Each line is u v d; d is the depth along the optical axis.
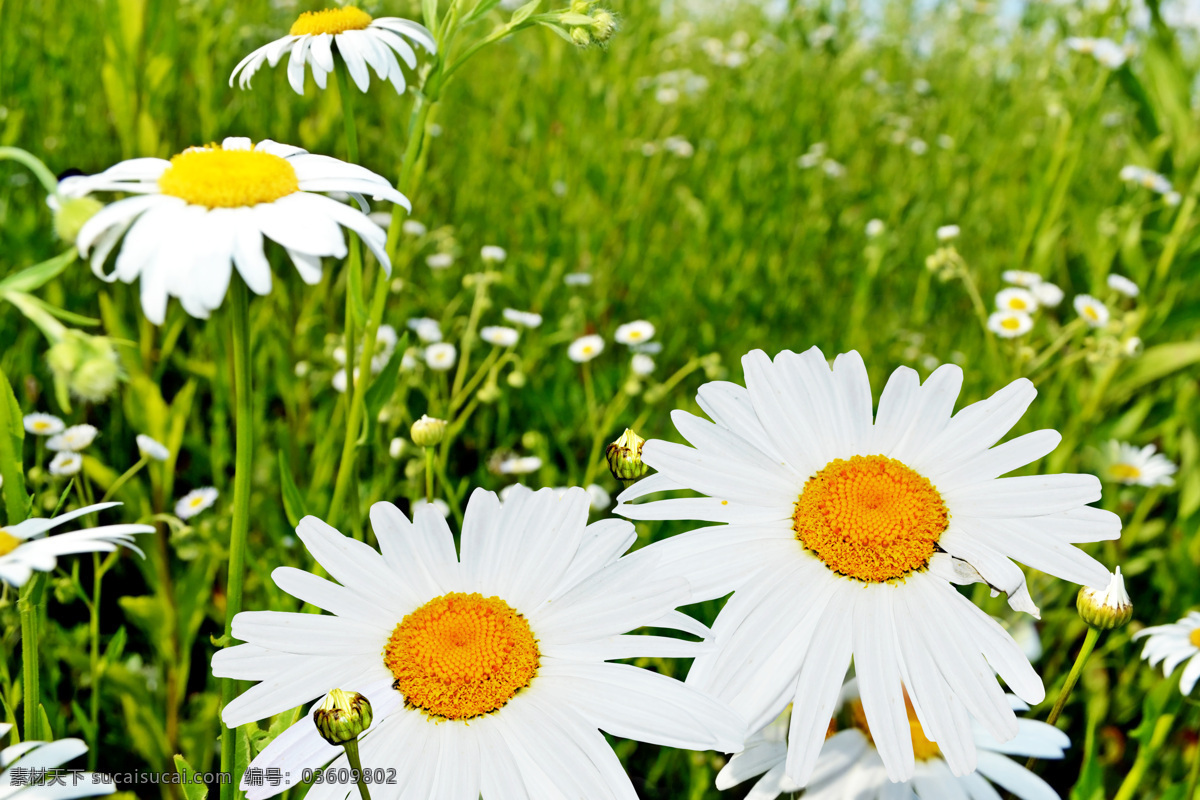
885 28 1.03
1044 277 0.50
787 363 0.23
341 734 0.19
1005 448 0.22
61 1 0.59
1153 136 0.49
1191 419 0.38
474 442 0.43
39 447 0.31
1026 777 0.22
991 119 0.85
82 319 0.19
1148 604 0.37
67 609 0.32
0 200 0.40
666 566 0.21
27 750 0.19
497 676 0.20
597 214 0.56
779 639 0.21
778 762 0.22
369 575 0.21
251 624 0.20
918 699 0.20
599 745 0.20
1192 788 0.25
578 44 0.26
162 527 0.30
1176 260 0.42
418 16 0.59
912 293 0.64
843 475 0.22
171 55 0.33
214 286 0.19
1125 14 0.47
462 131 0.67
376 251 0.20
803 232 0.63
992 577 0.21
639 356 0.38
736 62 0.80
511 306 0.52
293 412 0.38
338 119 0.49
